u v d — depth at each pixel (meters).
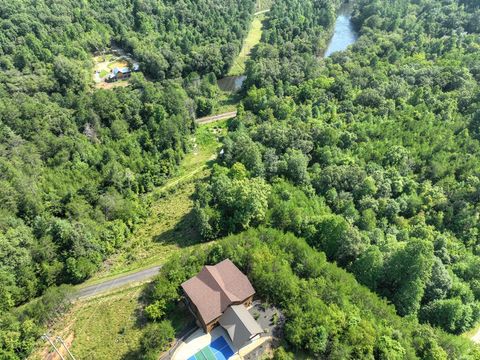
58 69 184.25
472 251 100.62
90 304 87.69
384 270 85.88
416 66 195.25
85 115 162.25
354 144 140.50
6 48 190.38
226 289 78.94
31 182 124.75
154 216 127.75
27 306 88.25
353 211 105.44
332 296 78.94
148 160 150.75
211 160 161.75
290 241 91.50
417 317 82.94
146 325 79.38
